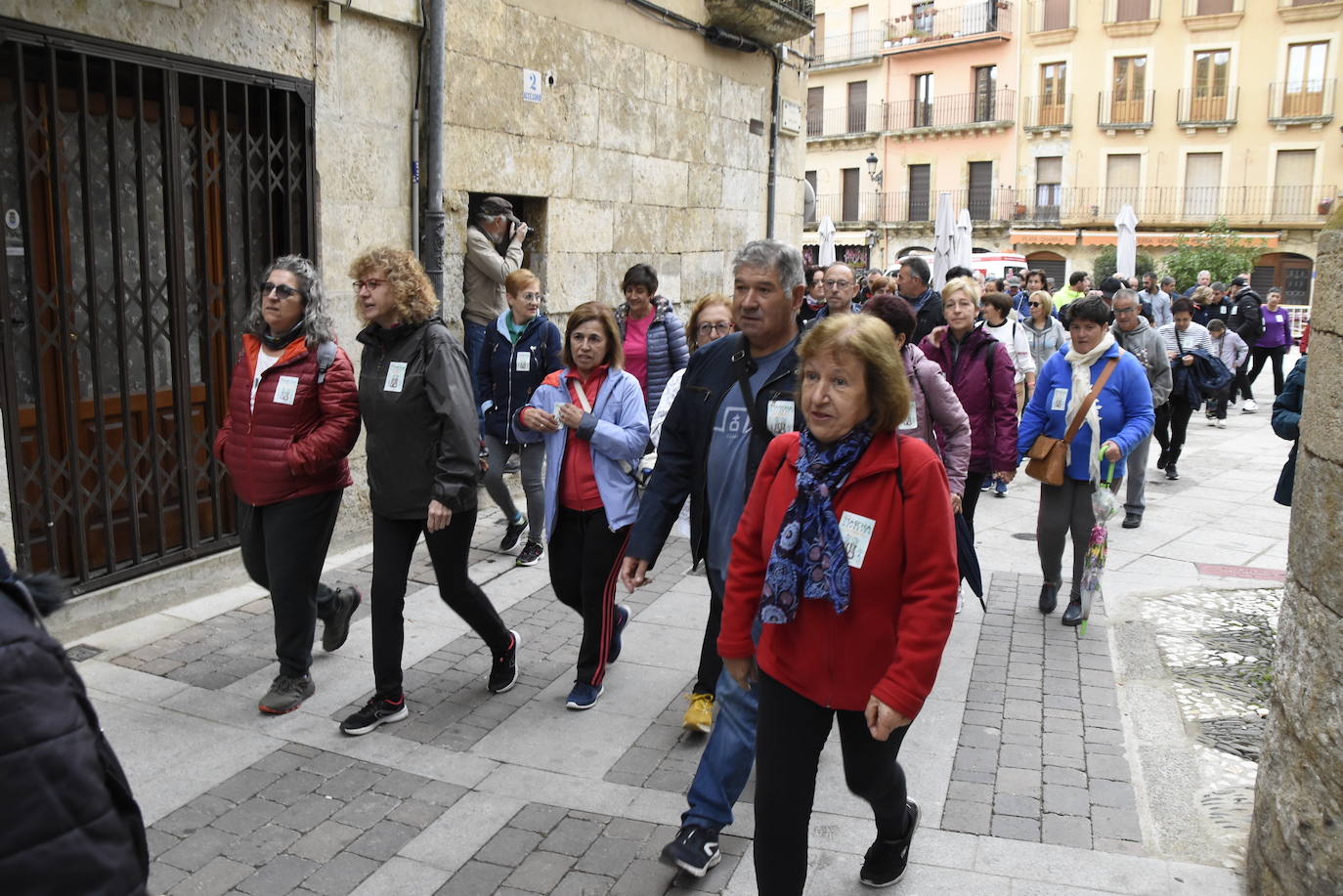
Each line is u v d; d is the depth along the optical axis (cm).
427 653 516
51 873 129
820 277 858
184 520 576
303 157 629
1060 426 566
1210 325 1373
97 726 147
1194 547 750
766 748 273
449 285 750
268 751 410
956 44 4150
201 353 583
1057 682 491
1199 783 394
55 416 518
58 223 502
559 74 846
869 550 257
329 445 423
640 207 977
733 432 348
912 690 252
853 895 321
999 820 365
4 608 135
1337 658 270
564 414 434
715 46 1077
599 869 337
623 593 613
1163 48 3781
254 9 586
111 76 513
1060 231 4022
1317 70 3562
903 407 256
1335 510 273
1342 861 265
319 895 321
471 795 381
